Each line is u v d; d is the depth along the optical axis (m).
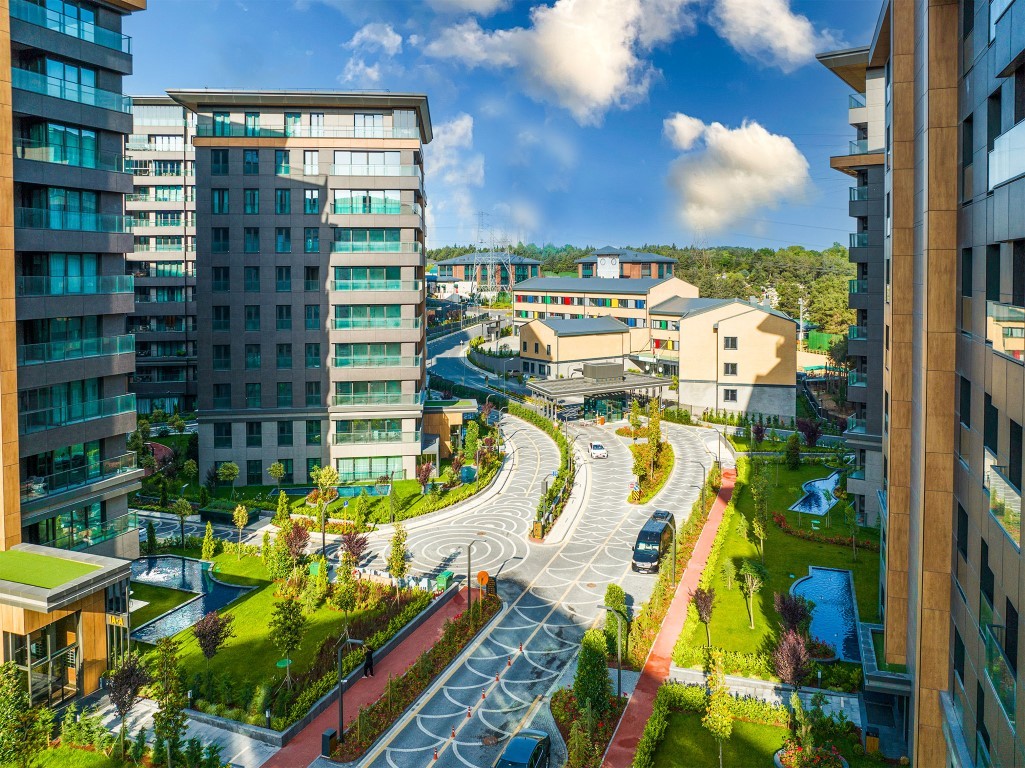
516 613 45.62
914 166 30.05
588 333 122.75
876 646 34.38
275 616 37.28
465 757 31.84
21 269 39.81
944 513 25.08
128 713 34.78
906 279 30.73
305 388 70.88
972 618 22.22
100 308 42.78
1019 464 18.48
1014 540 18.05
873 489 57.47
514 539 58.44
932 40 25.17
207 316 69.75
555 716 34.59
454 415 79.94
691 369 101.62
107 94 42.75
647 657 39.50
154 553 54.72
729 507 64.12
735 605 44.94
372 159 69.75
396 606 45.28
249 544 56.31
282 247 69.69
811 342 154.50
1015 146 18.52
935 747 25.48
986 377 21.06
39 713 29.22
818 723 31.88
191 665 38.72
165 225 101.44
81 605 35.72
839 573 49.69
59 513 40.59
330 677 36.97
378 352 71.12
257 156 68.81
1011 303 19.33
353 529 55.72
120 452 44.75
